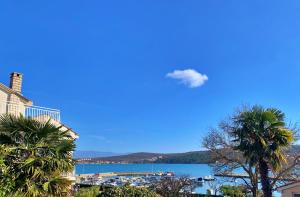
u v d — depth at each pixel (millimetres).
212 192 35219
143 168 135375
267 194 22312
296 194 23656
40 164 13297
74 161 14867
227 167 30688
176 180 33125
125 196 20094
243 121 23078
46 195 13109
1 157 11789
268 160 22375
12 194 11852
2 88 19578
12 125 13758
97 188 22203
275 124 22500
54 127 14414
